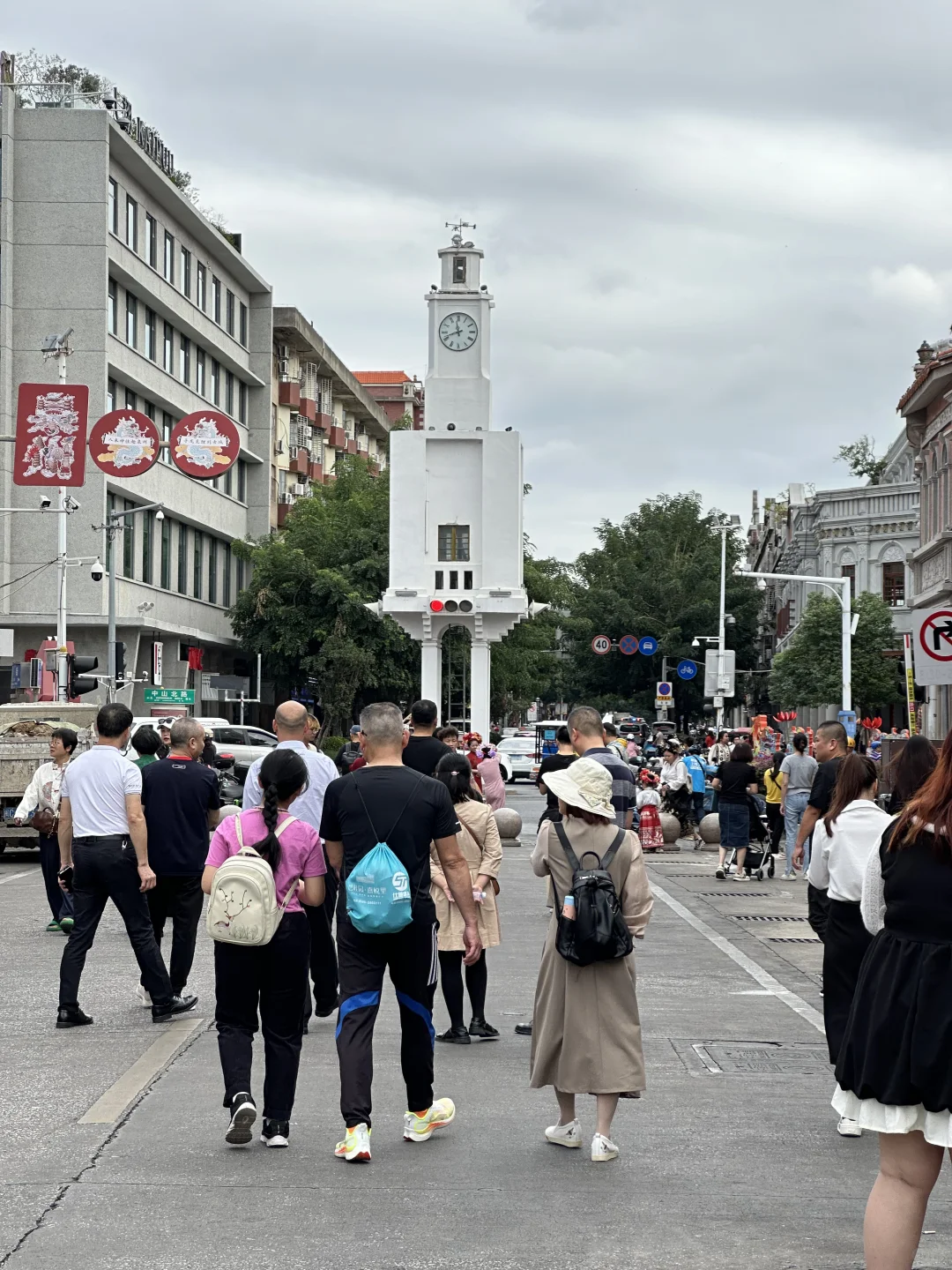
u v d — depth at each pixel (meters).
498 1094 8.71
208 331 63.09
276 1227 6.10
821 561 69.88
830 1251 5.87
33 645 50.97
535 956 14.41
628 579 96.75
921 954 4.88
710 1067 9.48
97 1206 6.37
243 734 40.78
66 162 50.12
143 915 10.73
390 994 12.38
